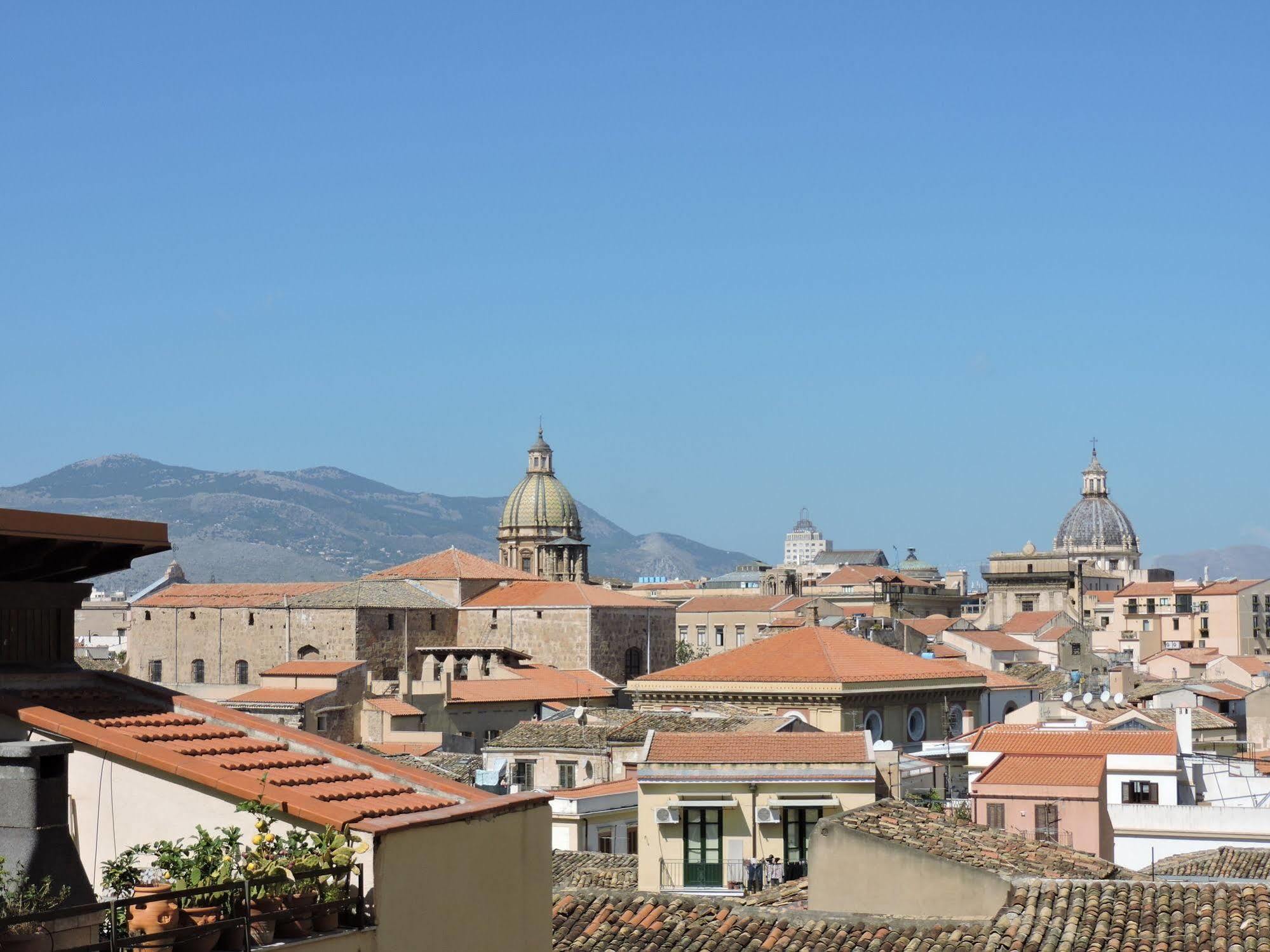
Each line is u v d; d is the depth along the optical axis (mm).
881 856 44938
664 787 64062
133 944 20375
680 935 41125
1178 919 39594
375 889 23453
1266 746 139000
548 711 182375
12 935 19844
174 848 23469
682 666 134750
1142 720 110875
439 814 25281
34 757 22578
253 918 21719
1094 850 69750
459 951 25250
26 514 24969
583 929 41938
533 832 27594
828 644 134500
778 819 63500
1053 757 74812
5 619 26453
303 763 27047
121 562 27422
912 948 39438
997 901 43094
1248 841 79562
